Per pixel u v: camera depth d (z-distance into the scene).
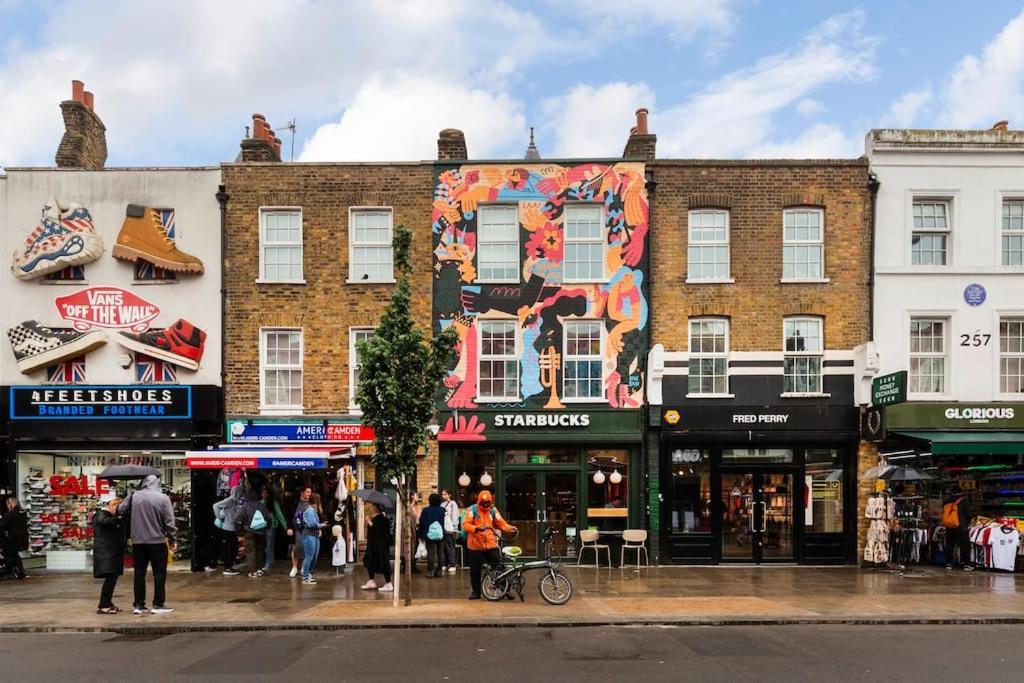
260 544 15.12
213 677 7.69
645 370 16.58
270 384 16.86
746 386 16.53
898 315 16.70
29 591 13.09
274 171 16.95
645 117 17.78
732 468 16.53
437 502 14.07
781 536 16.44
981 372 16.64
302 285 16.81
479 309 16.75
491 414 16.36
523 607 11.24
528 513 16.53
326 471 17.16
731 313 16.66
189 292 16.86
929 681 7.51
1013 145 16.78
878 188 16.80
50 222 16.61
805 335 16.80
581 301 16.72
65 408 16.20
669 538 16.25
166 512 11.12
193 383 16.70
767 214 16.77
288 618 10.42
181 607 11.36
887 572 15.14
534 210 16.89
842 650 8.87
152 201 16.92
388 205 16.94
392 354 11.16
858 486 16.30
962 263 16.78
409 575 11.43
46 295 16.75
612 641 9.33
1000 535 15.08
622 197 16.83
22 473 16.36
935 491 17.38
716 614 10.70
